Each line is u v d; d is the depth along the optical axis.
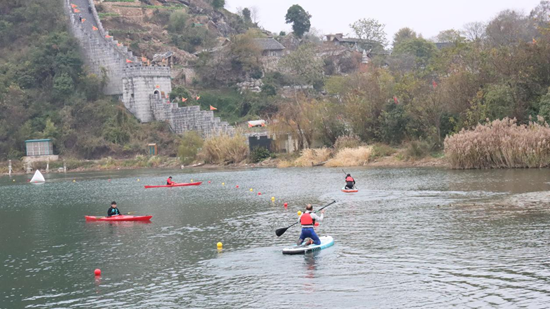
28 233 36.69
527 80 67.06
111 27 176.38
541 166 55.34
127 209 46.09
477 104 69.06
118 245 30.98
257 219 36.97
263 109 140.38
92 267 26.30
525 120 65.88
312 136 91.38
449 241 27.05
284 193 50.25
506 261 23.23
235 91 151.38
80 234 35.25
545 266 22.31
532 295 19.41
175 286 22.56
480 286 20.55
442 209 35.81
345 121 89.94
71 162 118.12
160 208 45.56
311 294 20.72
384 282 21.59
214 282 22.77
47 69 138.75
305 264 24.56
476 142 58.19
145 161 115.25
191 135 109.56
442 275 22.00
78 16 155.75
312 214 27.84
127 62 135.62
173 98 138.00
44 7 157.88
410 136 80.12
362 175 61.19
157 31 180.00
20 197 61.38
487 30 113.56
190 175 81.31
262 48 165.38
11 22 158.50
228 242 29.95
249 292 21.31
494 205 35.91
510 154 56.47
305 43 185.00
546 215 31.69
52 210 48.38
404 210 36.44
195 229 34.41
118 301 21.14
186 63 163.50
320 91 154.75
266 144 97.44
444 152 68.69
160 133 127.62
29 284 23.98
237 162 98.19
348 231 30.77
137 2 188.62
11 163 121.25
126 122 127.88
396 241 27.73
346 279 22.19
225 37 191.25
